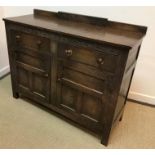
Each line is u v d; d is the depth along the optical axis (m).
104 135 1.43
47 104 1.69
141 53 1.78
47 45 1.40
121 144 1.48
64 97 1.53
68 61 1.35
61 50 1.34
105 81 1.24
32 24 1.41
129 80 1.52
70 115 1.57
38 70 1.56
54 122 1.66
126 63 1.13
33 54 1.52
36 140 1.46
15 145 1.40
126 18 1.69
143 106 1.97
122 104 1.57
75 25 1.53
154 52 1.73
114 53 1.13
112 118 1.33
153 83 1.88
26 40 1.50
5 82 2.20
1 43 2.18
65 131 1.57
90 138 1.52
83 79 1.34
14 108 1.78
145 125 1.71
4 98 1.91
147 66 1.82
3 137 1.46
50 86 1.57
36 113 1.74
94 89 1.32
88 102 1.41
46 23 1.50
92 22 1.61
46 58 1.46
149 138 1.56
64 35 1.26
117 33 1.38
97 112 1.39
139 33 1.44
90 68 1.27
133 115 1.83
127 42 1.14
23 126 1.58
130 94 2.02
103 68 1.21
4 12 2.10
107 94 1.27
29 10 2.00
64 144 1.44
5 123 1.59
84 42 1.21
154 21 1.61
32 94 1.75
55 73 1.47
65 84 1.46
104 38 1.19
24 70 1.68
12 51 1.65
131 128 1.66
